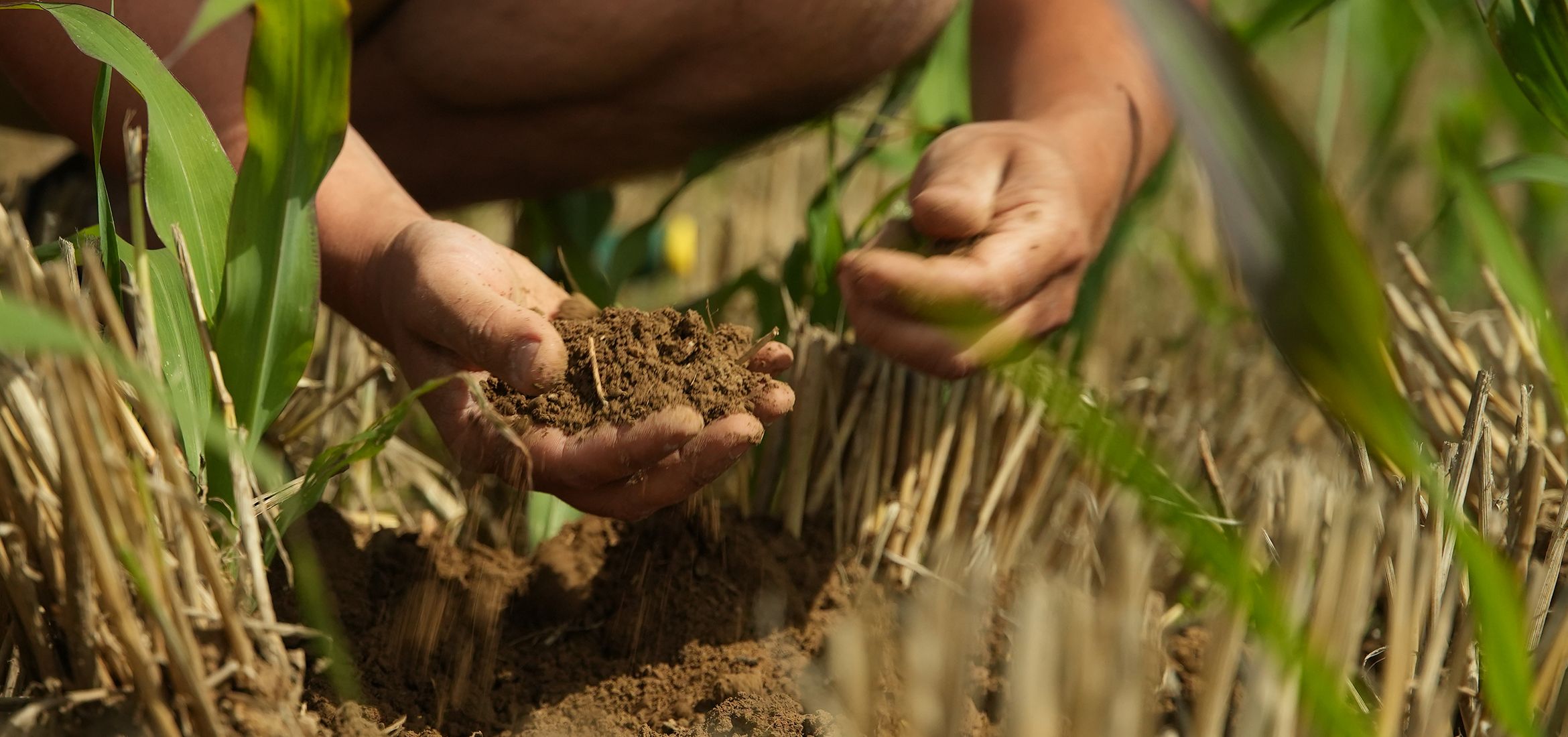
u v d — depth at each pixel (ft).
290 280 3.72
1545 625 3.71
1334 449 4.66
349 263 3.84
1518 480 3.87
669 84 4.47
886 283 3.75
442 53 4.40
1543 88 4.06
